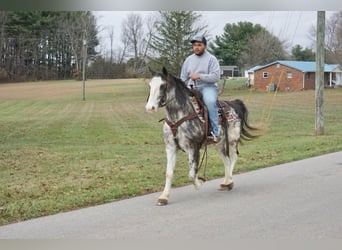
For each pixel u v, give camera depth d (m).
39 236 6.13
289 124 24.75
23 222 6.77
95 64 91.81
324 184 9.31
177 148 8.01
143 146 16.31
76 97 55.00
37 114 33.66
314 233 6.20
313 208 7.45
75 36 87.31
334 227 6.45
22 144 16.84
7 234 6.21
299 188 8.98
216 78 8.23
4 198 8.15
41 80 85.94
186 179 9.92
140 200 8.15
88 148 15.51
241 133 9.54
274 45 82.00
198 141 7.92
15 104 45.53
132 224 6.64
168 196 7.88
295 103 40.25
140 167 11.43
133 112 34.50
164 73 7.60
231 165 9.09
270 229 6.37
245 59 81.38
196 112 7.88
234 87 63.09
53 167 11.55
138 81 78.56
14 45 83.31
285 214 7.11
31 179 9.95
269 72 62.25
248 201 8.00
